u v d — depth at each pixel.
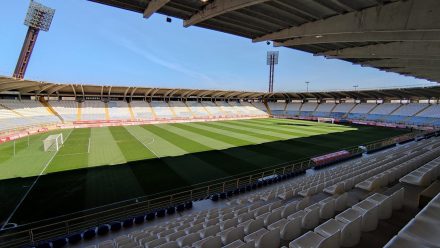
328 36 13.54
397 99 54.69
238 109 66.88
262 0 8.23
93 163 18.97
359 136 33.53
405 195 6.75
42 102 42.91
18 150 22.98
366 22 10.02
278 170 18.08
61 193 13.52
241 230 6.37
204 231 6.88
